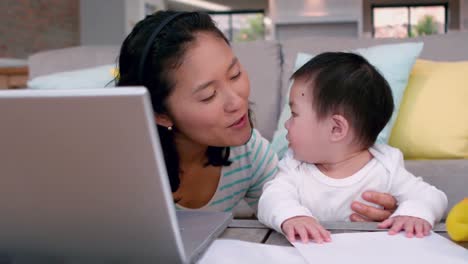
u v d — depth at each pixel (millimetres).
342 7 4863
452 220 622
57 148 447
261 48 2225
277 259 564
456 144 1651
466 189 1400
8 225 531
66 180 471
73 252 542
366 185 914
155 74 804
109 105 413
